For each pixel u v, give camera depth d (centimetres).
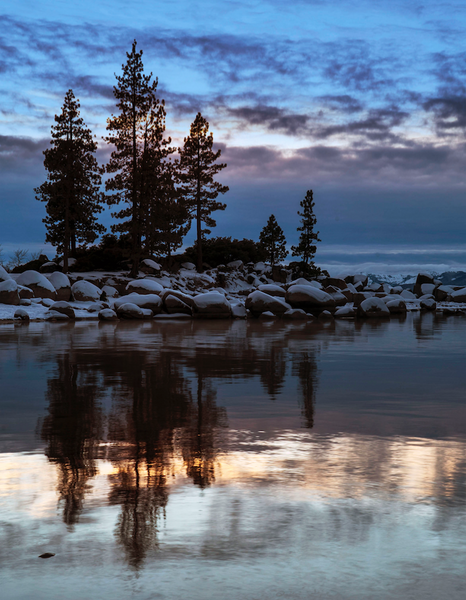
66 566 362
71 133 6706
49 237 7169
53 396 1058
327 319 4225
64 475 573
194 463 619
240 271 7856
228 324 3522
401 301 4922
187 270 7438
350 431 786
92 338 2362
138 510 465
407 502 482
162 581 341
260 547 389
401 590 330
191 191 7550
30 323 3431
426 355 1800
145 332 2748
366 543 395
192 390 1130
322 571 353
